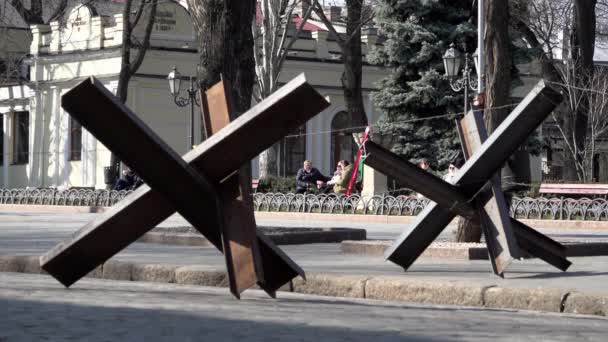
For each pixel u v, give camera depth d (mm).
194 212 8203
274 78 39438
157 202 8266
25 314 7043
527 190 31922
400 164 10344
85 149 48469
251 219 7988
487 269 11500
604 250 14648
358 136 37188
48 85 50000
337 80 50781
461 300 9016
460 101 38781
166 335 6070
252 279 7855
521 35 41469
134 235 8453
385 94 39312
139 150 7844
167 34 47594
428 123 39125
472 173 10516
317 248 16031
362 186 33438
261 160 42406
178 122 47656
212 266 10711
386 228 25406
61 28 49312
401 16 39312
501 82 16391
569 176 41406
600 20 50719
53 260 8492
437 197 10508
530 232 10906
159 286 10211
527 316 7945
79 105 7586
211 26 16719
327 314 7527
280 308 7871
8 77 52750
